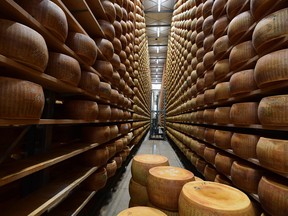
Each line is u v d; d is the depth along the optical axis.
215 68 2.15
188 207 1.04
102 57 2.12
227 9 1.89
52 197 1.21
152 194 1.38
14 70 0.98
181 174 1.46
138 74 5.22
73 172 1.75
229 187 1.23
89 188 1.95
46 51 1.03
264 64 1.26
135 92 4.59
